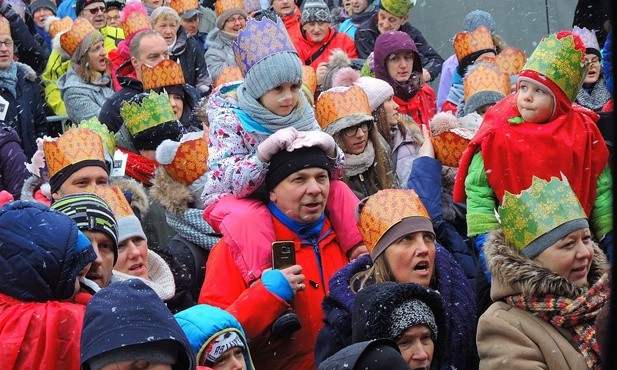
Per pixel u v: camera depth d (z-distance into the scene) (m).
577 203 7.93
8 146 12.87
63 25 18.80
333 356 6.85
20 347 7.09
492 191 9.24
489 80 12.53
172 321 6.73
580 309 7.60
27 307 7.21
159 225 10.81
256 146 9.35
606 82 12.60
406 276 8.46
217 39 17.36
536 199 7.91
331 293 8.37
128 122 11.90
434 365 7.91
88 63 15.84
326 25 17.25
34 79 15.87
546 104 9.07
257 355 8.80
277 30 9.42
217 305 8.93
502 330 7.70
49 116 16.86
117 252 8.41
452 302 8.40
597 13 15.09
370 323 7.57
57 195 10.09
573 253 7.85
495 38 15.77
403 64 13.71
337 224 9.29
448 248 10.29
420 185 10.45
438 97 16.48
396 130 11.77
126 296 6.72
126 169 11.76
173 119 11.91
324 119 10.65
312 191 8.98
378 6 18.67
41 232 7.29
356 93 10.68
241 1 17.36
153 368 6.60
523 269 7.73
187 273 9.62
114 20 19.23
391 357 6.70
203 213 9.42
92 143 10.15
